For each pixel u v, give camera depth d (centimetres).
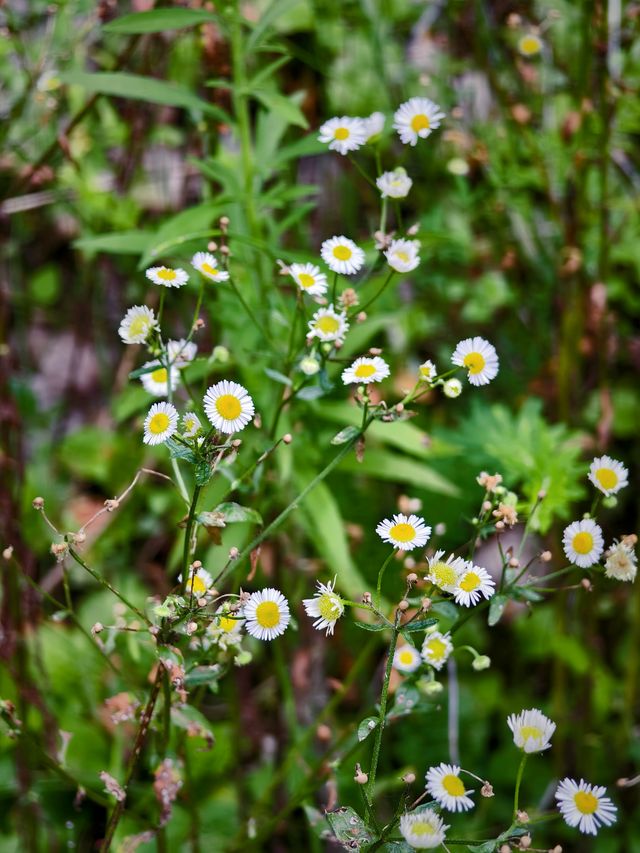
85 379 157
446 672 124
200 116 115
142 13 103
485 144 128
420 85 139
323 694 122
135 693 95
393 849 86
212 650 92
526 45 120
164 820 94
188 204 145
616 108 117
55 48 121
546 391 127
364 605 86
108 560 133
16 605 110
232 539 106
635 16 117
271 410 108
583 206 120
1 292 116
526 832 86
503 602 91
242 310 109
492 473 118
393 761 120
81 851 116
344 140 96
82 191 125
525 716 85
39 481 137
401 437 110
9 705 93
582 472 109
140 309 91
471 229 136
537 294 135
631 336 138
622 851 117
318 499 107
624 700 118
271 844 115
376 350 90
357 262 93
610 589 123
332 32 140
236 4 106
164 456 123
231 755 117
